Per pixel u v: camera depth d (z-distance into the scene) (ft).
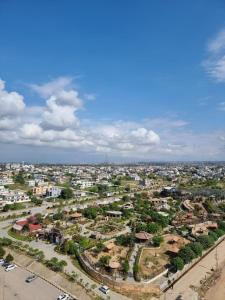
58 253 417.90
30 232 504.84
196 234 519.60
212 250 470.39
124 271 357.00
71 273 352.69
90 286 324.60
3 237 476.54
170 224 607.37
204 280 364.58
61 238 457.68
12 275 350.64
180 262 372.38
